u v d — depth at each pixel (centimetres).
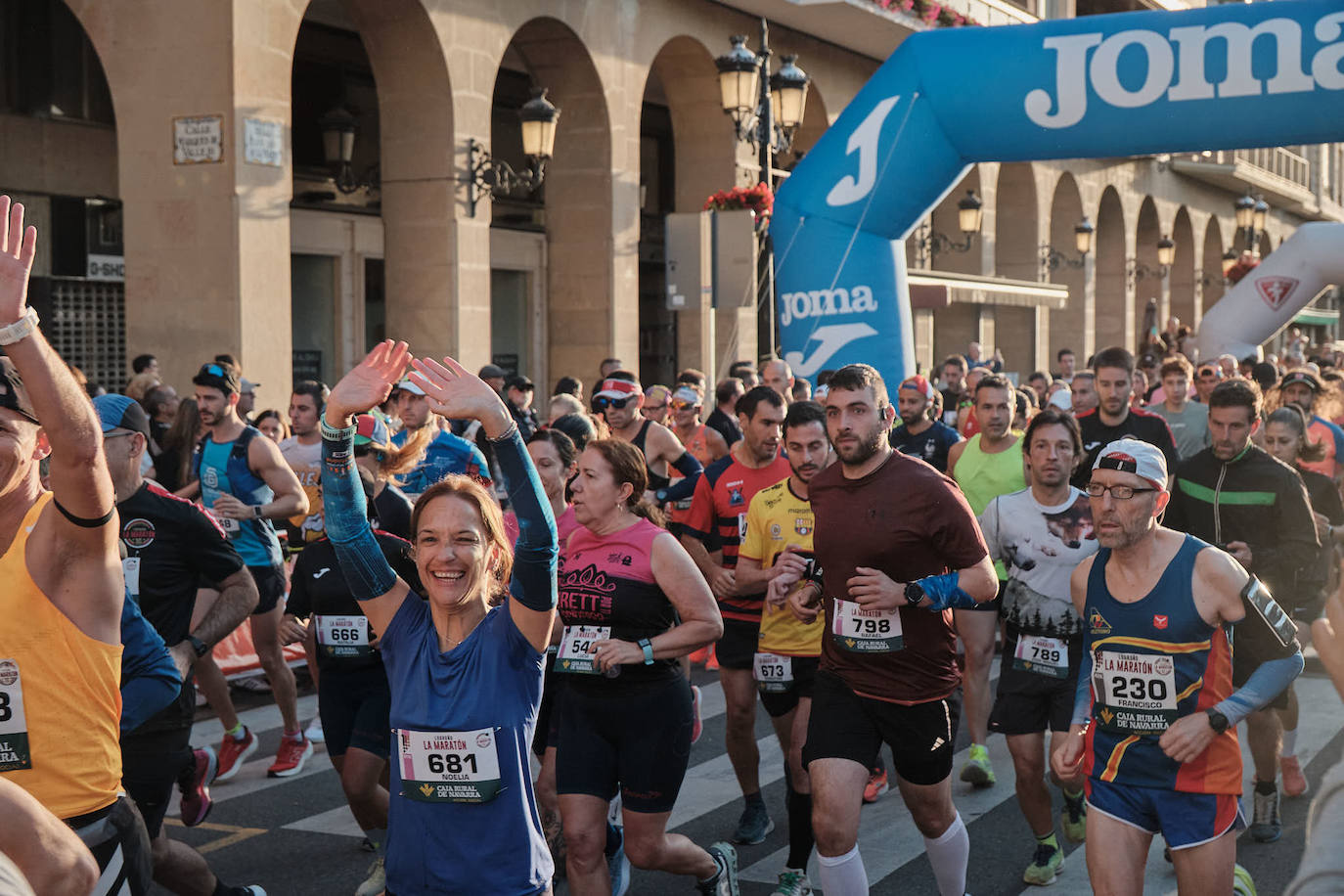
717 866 459
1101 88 983
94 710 291
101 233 1508
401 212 1530
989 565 431
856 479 441
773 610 538
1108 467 370
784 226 1111
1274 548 562
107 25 1287
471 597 311
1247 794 532
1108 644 377
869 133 1063
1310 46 926
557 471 538
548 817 497
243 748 678
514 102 2020
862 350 1090
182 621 489
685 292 1225
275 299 1290
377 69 1511
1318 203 5066
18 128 1423
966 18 2192
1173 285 4050
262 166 1273
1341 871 183
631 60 1747
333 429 312
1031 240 2898
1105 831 377
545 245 1783
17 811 218
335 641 502
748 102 1377
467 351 1527
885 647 427
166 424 1075
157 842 416
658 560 430
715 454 973
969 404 1321
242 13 1247
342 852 563
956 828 446
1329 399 916
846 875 423
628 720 427
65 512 278
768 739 736
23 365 261
